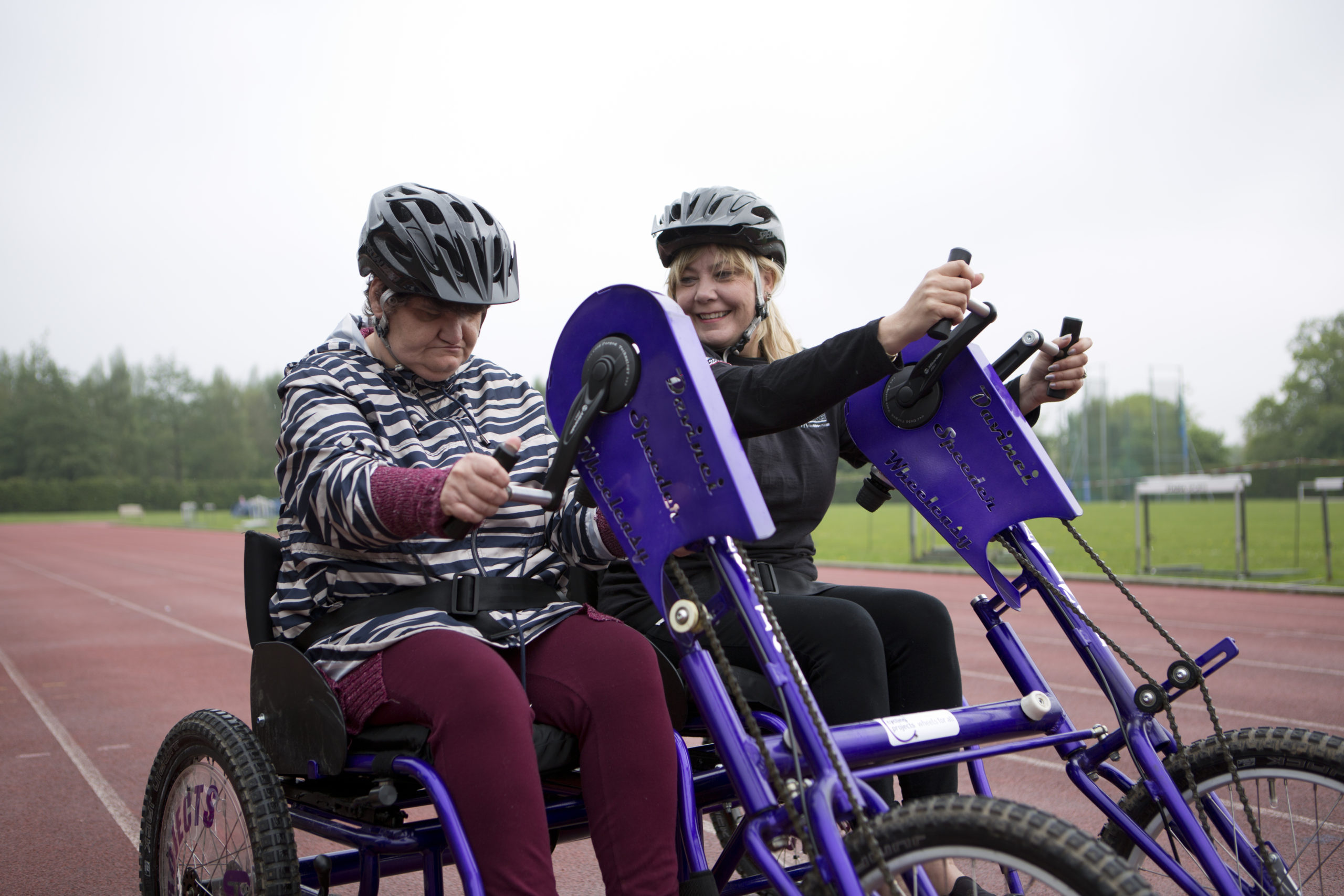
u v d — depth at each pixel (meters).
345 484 1.69
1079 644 1.97
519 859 1.57
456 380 2.14
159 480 91.88
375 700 1.72
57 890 3.17
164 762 2.09
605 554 1.90
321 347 2.08
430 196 1.97
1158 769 1.81
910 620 2.19
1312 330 80.50
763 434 1.93
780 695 1.47
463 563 1.91
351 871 1.94
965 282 1.70
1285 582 13.16
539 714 1.78
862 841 1.40
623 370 1.55
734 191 2.62
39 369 101.94
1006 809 1.31
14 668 7.88
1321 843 1.78
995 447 2.04
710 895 1.65
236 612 12.44
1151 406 36.25
